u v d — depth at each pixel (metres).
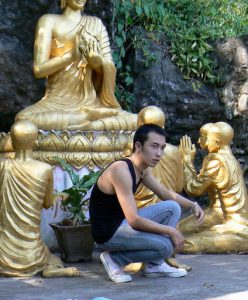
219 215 5.50
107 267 4.30
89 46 5.90
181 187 5.42
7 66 6.86
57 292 4.04
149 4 7.68
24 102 7.10
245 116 7.51
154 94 7.41
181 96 7.46
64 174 5.54
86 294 3.98
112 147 5.71
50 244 5.43
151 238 4.14
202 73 7.54
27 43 6.92
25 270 4.51
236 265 4.85
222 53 7.60
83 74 6.04
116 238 4.18
